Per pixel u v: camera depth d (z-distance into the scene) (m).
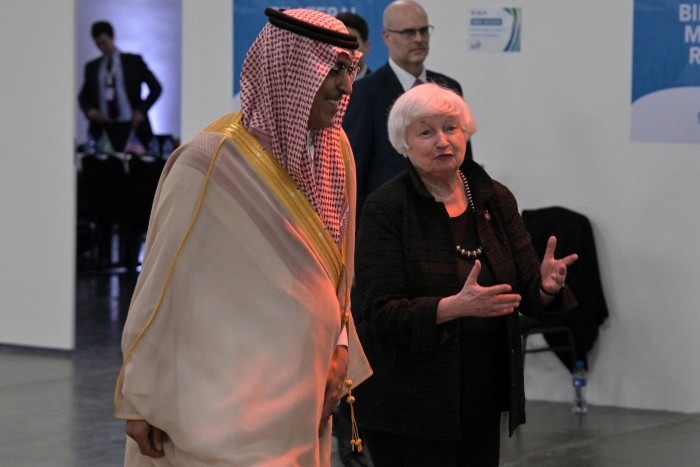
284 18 3.19
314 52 3.18
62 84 8.78
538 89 7.34
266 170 3.21
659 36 7.08
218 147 3.19
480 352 3.76
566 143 7.30
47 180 8.91
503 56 7.40
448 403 3.67
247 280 3.18
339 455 5.70
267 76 3.22
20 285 9.09
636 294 7.21
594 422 6.93
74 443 6.33
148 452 3.24
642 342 7.21
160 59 14.24
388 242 3.72
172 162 3.25
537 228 7.17
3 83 8.96
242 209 3.18
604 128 7.22
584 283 7.08
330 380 3.39
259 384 3.14
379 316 3.64
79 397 7.46
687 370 7.15
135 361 3.15
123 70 13.42
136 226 13.20
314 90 3.16
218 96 8.11
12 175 9.02
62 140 8.84
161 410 3.16
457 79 7.50
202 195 3.16
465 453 3.85
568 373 7.40
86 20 14.27
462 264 3.74
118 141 13.45
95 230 13.52
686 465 6.00
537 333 7.12
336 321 3.28
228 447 3.11
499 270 3.75
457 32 7.47
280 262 3.20
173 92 14.30
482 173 3.88
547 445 6.40
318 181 3.31
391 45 6.11
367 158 5.88
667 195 7.12
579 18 7.23
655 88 7.11
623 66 7.16
